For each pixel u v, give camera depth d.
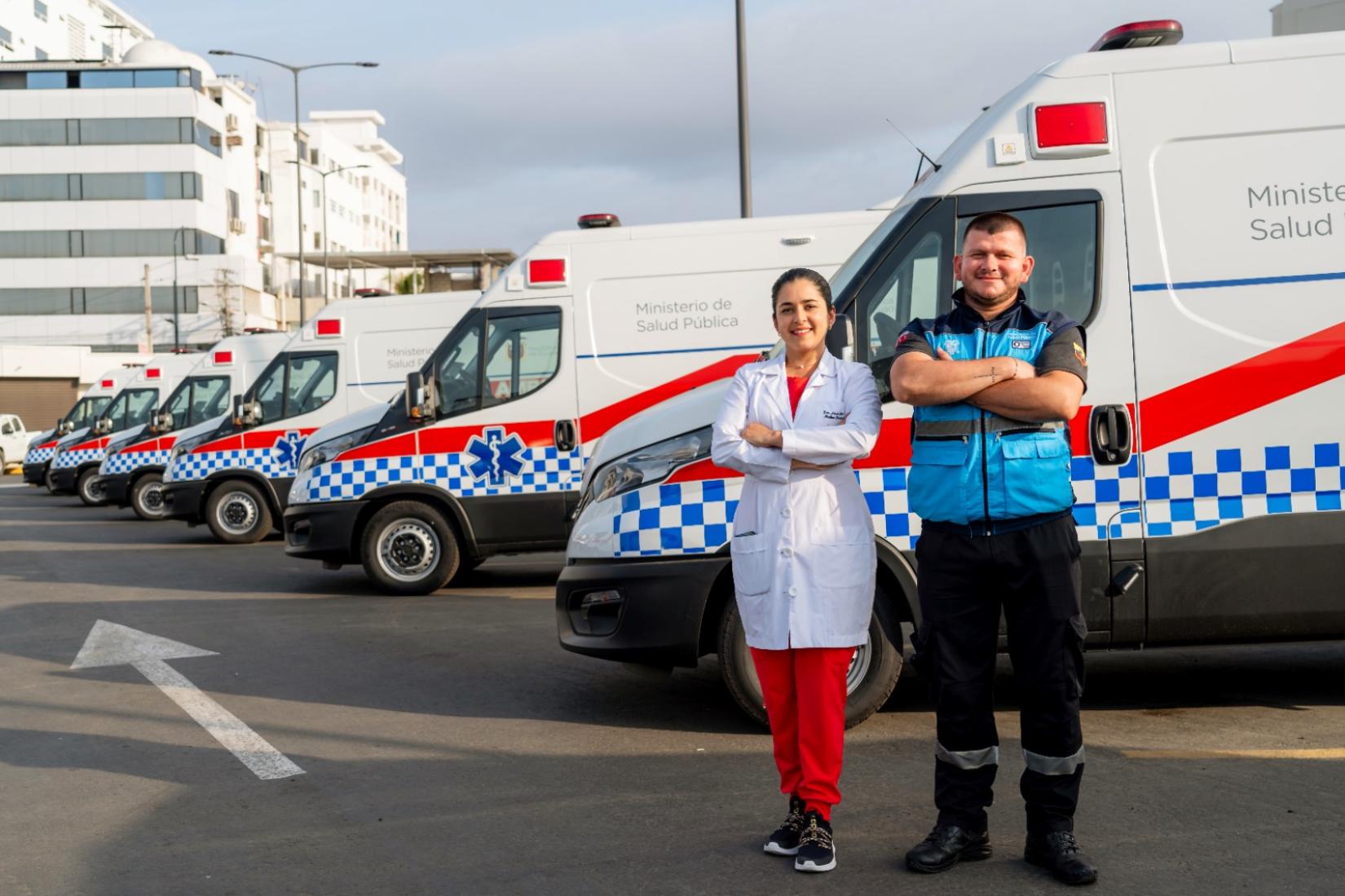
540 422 10.49
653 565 5.76
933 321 4.08
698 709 6.29
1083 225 5.59
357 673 7.43
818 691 4.04
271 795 5.00
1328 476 5.52
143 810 4.84
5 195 62.19
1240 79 5.59
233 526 15.95
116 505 24.17
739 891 3.83
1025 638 3.92
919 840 4.25
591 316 10.45
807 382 4.22
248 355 20.34
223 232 66.31
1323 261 5.54
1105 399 5.54
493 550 10.63
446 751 5.62
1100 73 5.64
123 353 62.47
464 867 4.12
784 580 4.07
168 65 62.50
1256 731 5.54
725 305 10.34
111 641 8.77
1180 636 5.58
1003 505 3.87
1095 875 3.79
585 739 5.75
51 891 4.01
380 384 15.39
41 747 5.90
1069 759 3.89
